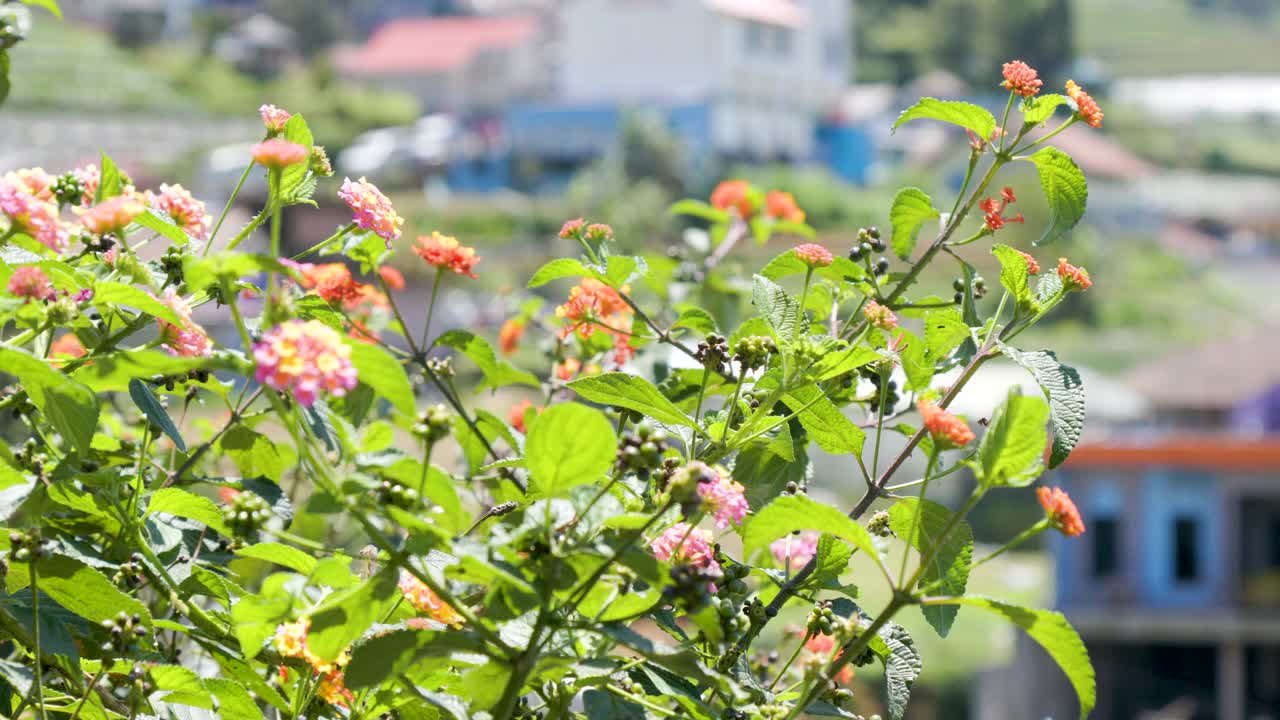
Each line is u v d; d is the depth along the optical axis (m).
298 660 2.05
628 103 70.88
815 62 74.56
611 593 1.86
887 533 2.33
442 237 2.55
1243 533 18.92
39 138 72.88
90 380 1.94
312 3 101.06
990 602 1.75
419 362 2.56
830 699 2.26
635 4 70.06
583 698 1.88
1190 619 18.58
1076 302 69.88
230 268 1.72
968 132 2.67
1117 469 18.64
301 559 1.99
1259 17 160.38
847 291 2.81
